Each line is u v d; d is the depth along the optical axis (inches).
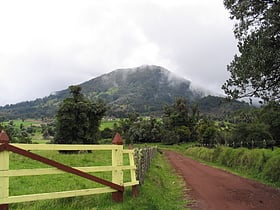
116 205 362.0
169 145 4205.2
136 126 4505.4
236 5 647.8
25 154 299.0
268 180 788.6
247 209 460.8
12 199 286.8
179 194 597.3
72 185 504.1
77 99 2261.3
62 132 2212.1
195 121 4662.9
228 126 2837.1
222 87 695.1
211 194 596.4
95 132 2292.1
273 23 586.6
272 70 624.7
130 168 430.3
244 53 635.5
